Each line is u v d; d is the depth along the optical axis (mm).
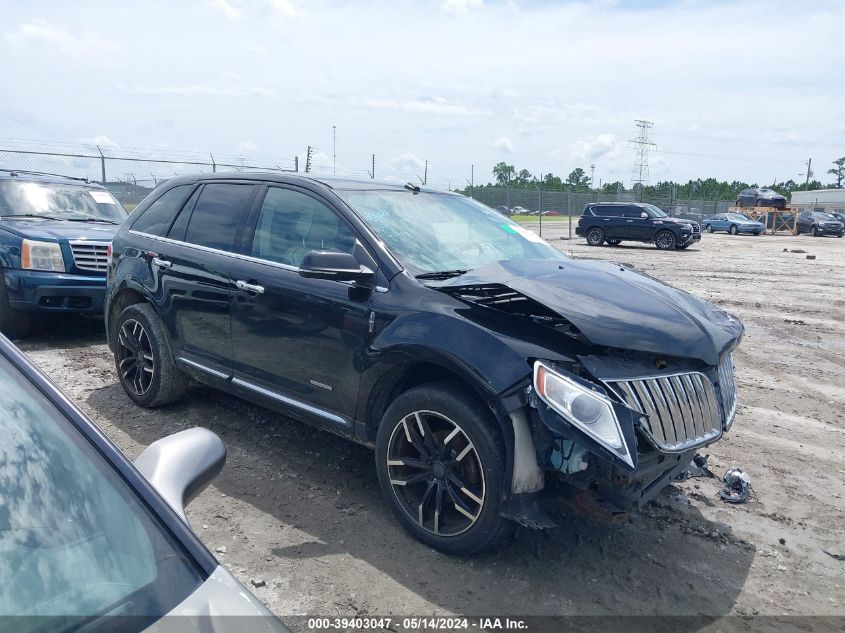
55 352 7258
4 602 1375
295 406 4137
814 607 3205
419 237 4125
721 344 3443
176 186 5359
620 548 3641
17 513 1511
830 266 19922
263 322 4262
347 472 4395
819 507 4246
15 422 1649
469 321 3350
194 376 4910
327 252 3598
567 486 3301
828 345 8953
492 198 31797
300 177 4457
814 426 5758
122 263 5418
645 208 27750
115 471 1670
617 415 2943
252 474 4320
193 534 1635
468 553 3391
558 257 4664
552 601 3133
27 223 8047
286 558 3389
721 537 3822
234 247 4582
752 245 31531
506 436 3115
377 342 3607
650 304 3465
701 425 3326
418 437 3516
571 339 3289
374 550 3486
